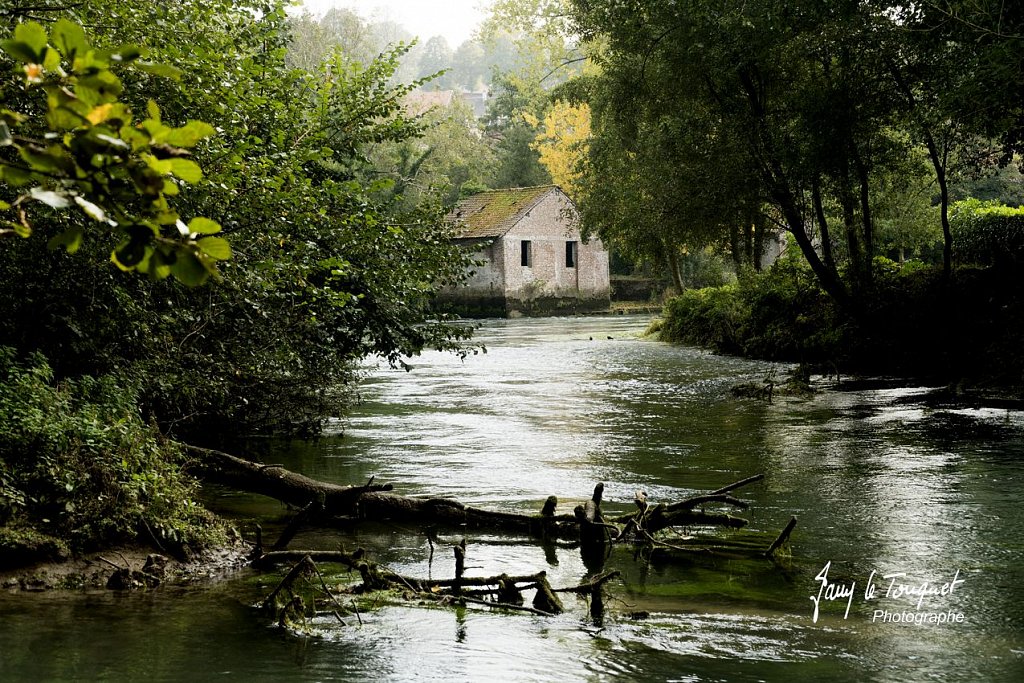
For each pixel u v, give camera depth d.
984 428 16.41
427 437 16.08
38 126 4.70
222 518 10.33
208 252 2.41
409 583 8.26
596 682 6.21
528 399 21.38
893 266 28.56
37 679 6.04
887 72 23.20
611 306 64.25
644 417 18.53
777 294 31.25
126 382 11.10
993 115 18.77
